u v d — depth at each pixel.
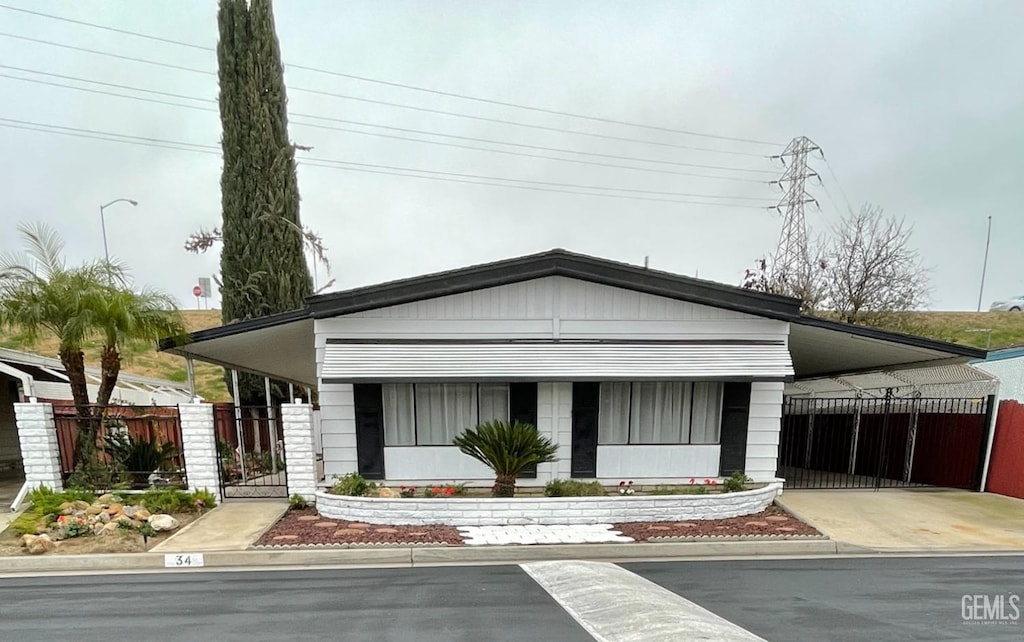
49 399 12.43
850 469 11.50
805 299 21.23
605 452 8.33
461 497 7.45
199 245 15.49
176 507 7.59
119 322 8.32
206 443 8.04
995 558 6.27
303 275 14.75
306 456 8.03
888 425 10.89
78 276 8.52
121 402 12.45
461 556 6.21
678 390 8.42
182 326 9.11
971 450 9.45
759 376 7.84
